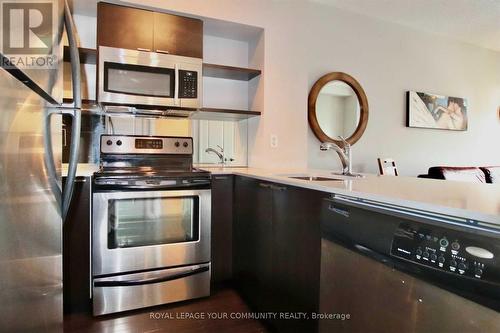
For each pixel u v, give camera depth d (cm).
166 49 236
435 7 337
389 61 380
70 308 195
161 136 242
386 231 93
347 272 108
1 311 63
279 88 279
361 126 353
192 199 216
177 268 212
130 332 178
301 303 145
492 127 468
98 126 246
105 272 194
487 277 67
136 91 226
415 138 405
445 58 423
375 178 178
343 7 340
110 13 221
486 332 67
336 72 341
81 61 243
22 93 72
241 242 222
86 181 194
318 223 133
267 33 273
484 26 386
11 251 67
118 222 196
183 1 240
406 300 85
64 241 190
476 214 76
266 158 274
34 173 82
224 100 294
